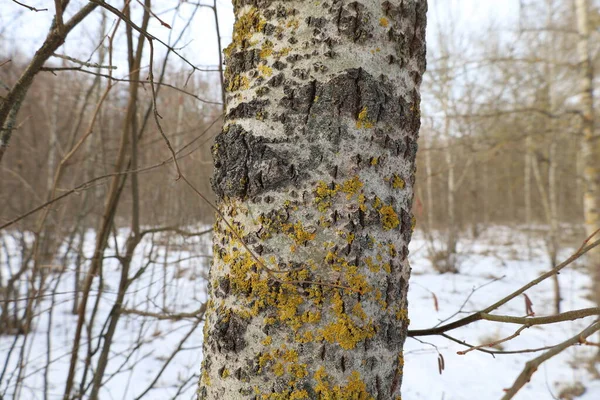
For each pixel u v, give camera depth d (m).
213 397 0.90
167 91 4.15
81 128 5.54
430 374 4.41
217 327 0.91
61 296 5.75
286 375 0.82
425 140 7.15
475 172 13.55
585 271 9.00
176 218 5.65
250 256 0.89
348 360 0.83
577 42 4.80
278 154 0.88
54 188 2.18
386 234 0.90
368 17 0.91
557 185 13.83
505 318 0.95
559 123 4.95
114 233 2.36
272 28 0.93
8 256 4.13
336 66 0.89
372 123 0.89
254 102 0.92
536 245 13.05
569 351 4.86
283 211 0.87
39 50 1.23
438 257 10.45
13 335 4.86
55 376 3.87
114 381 3.95
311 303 0.83
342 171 0.87
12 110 1.39
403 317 0.95
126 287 2.28
